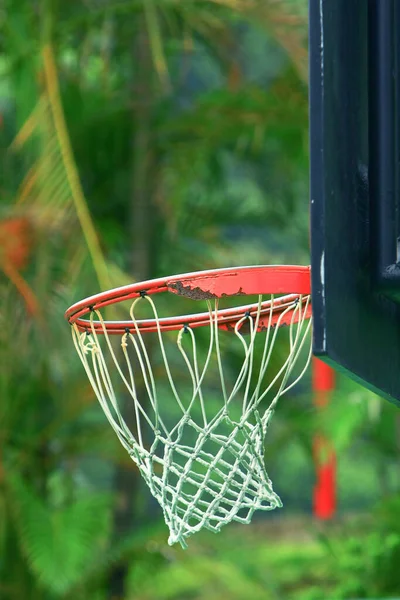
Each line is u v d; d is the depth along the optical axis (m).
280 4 12.23
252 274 5.09
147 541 12.38
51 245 11.77
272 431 13.65
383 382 4.72
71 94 13.61
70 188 11.44
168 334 12.54
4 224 11.52
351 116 4.67
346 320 4.45
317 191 4.37
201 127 13.80
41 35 12.50
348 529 14.34
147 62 13.84
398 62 4.76
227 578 13.33
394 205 4.68
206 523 5.18
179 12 12.91
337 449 12.58
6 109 13.76
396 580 13.20
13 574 12.69
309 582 14.68
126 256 14.10
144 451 5.32
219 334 12.59
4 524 12.05
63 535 11.27
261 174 15.34
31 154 12.27
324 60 4.44
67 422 12.92
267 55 16.09
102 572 12.46
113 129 14.02
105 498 12.06
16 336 12.15
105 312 11.24
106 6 13.24
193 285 5.13
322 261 4.33
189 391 13.72
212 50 14.04
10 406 12.95
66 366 12.45
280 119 13.59
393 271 4.64
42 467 13.30
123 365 12.56
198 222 14.77
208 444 18.30
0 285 12.05
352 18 4.78
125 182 14.18
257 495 5.21
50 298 11.83
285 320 6.01
